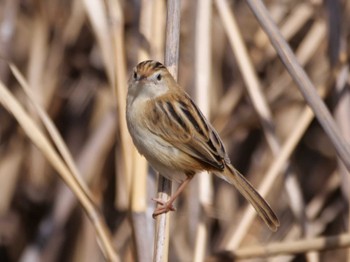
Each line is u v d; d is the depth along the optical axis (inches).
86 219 453.7
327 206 470.3
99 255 453.4
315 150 479.2
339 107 356.2
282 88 438.9
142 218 293.3
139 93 301.3
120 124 305.0
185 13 424.2
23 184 471.8
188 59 421.4
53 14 448.5
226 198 439.8
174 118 297.6
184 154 298.5
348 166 270.1
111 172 455.5
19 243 479.5
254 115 427.5
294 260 461.7
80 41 456.8
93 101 461.7
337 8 364.5
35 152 465.7
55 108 454.3
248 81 358.3
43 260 451.8
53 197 471.5
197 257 316.8
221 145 301.6
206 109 332.2
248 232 426.6
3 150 461.1
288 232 433.7
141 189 295.3
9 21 440.5
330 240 323.0
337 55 361.7
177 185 421.7
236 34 357.7
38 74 437.4
